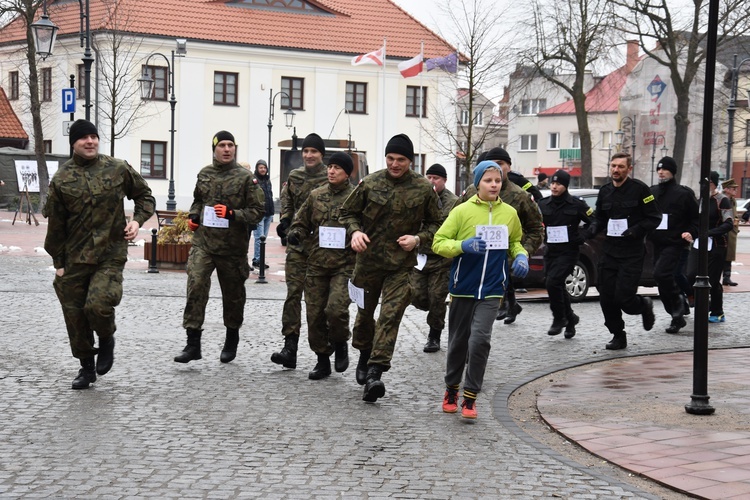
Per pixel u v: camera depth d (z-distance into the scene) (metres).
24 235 29.33
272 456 6.53
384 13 56.72
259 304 15.07
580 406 8.34
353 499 5.63
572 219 12.16
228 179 9.61
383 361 8.23
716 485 6.00
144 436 6.98
